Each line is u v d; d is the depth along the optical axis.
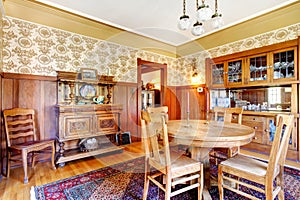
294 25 2.88
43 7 2.49
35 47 2.78
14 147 2.18
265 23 2.99
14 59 2.60
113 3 2.46
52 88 2.94
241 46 3.60
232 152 2.26
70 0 2.37
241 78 3.56
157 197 1.79
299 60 2.76
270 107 3.35
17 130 2.44
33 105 2.76
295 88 2.83
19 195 1.82
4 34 2.52
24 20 2.68
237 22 3.02
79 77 3.18
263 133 3.12
